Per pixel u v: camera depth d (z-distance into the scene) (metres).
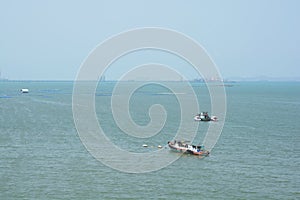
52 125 108.00
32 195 49.16
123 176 57.72
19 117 126.31
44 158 67.75
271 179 57.16
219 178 57.50
